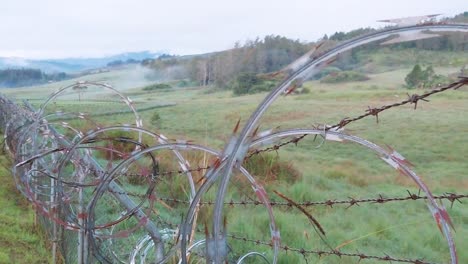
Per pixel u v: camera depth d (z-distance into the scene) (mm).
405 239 6906
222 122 29141
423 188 1537
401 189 12070
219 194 1483
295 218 7289
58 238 4758
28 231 5980
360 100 39500
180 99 51875
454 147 23500
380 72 57562
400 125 29000
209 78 64562
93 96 29797
